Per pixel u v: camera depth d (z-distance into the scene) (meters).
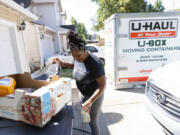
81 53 1.27
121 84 3.88
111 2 12.15
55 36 12.67
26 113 1.25
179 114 1.32
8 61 4.05
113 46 3.66
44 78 3.67
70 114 1.53
